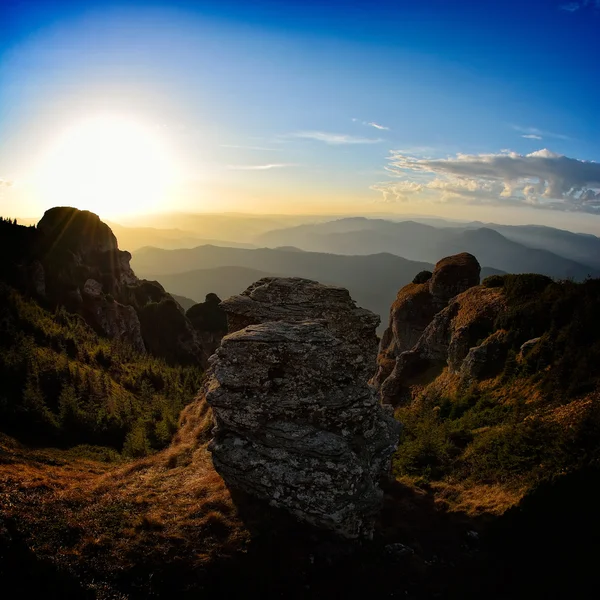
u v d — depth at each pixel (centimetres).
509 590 1404
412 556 1603
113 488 1962
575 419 2369
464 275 6391
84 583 1273
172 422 3553
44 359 5347
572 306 3756
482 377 4000
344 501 1579
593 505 1592
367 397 1850
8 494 1653
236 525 1581
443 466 2473
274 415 1741
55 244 12106
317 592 1383
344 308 2431
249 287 2691
